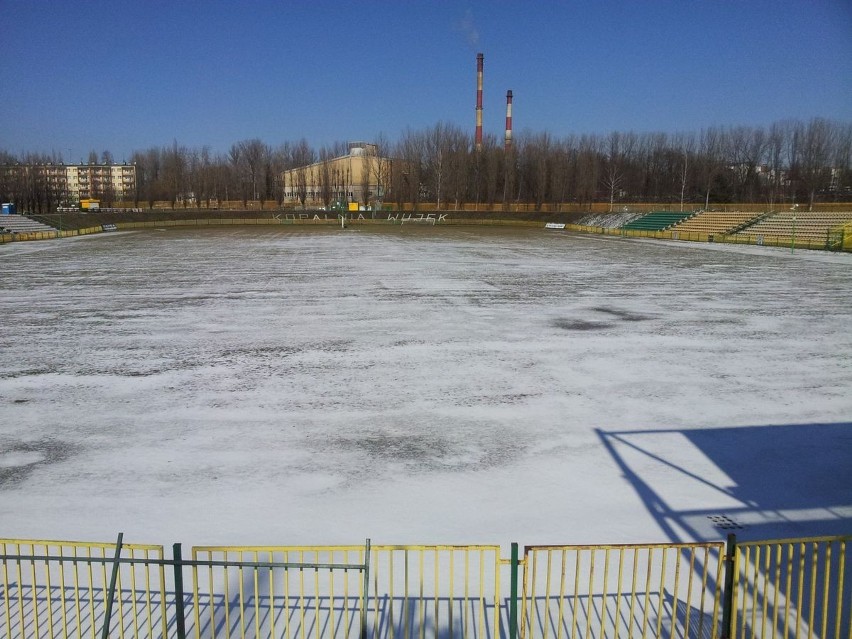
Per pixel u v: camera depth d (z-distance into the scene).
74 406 12.46
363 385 13.78
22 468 9.66
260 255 44.22
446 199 108.25
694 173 101.62
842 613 6.29
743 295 26.16
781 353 16.64
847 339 18.25
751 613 6.30
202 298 25.33
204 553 7.39
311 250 48.62
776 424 11.62
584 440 10.82
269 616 6.26
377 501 8.62
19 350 16.89
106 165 160.25
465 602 5.77
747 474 9.60
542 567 7.11
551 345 17.45
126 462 9.88
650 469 9.72
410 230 81.12
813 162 92.06
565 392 13.35
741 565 7.16
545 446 10.55
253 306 23.48
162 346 17.36
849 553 7.44
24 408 12.34
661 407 12.46
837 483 9.34
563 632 5.97
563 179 100.06
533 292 26.92
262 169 118.12
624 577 6.95
